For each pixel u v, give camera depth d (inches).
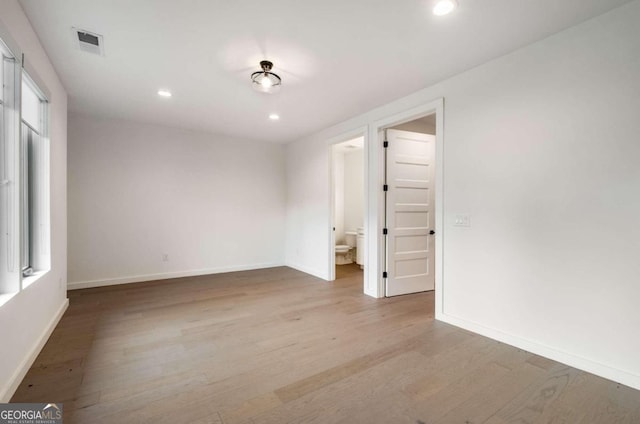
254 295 161.9
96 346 100.3
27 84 92.2
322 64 109.4
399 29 88.3
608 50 80.9
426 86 128.1
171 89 132.9
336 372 85.4
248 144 229.3
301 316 130.3
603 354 82.5
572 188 87.7
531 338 97.0
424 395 74.9
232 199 222.8
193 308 140.2
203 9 79.8
